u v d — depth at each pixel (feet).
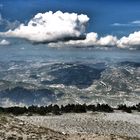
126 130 280.92
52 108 362.33
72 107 371.56
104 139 185.37
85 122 301.22
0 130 163.53
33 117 317.63
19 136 160.97
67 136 185.78
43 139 165.17
